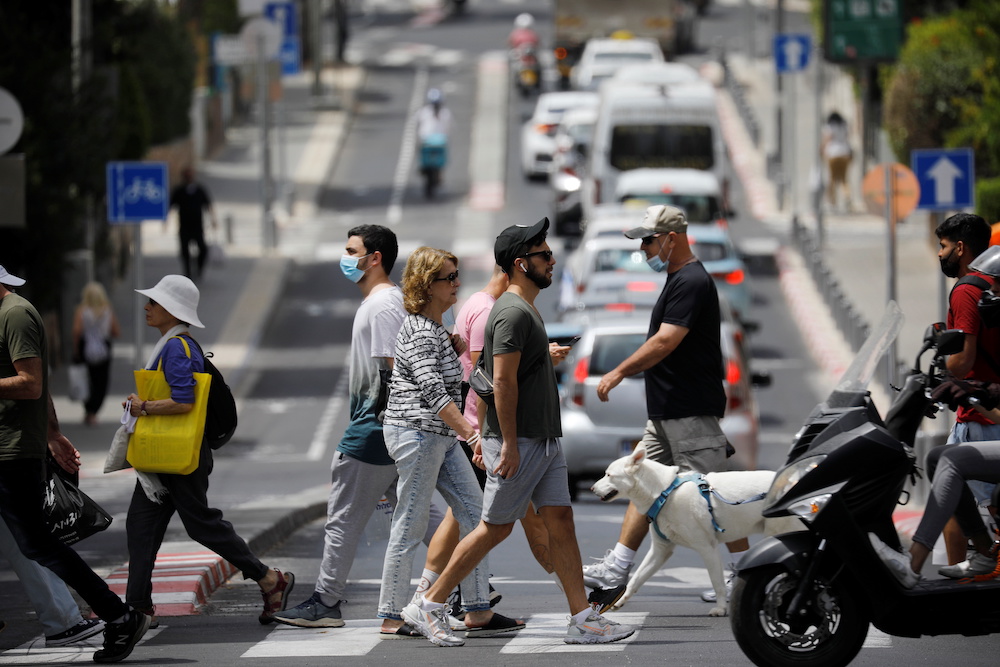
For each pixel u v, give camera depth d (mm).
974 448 24750
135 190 64812
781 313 94625
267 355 90312
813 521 22219
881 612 22516
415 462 26750
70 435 71000
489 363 25875
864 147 116500
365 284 28328
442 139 134750
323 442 71250
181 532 40406
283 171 130375
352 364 28000
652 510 28047
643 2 180125
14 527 25406
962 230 28438
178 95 141000
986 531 25828
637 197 88500
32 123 70875
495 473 25797
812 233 112750
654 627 27766
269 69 130750
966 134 89062
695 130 105250
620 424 51156
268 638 27203
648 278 69688
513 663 24547
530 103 177875
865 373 23344
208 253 109375
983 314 26844
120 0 90625
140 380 27188
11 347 25562
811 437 22859
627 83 108812
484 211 129375
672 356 29172
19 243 71562
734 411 52594
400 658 25172
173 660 25391
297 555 40094
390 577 27188
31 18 81625
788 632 22938
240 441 71688
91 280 82625
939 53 105875
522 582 34812
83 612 30500
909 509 46688
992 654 24969
